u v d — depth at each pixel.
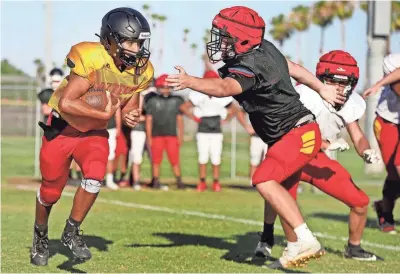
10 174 20.22
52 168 7.47
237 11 7.18
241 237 10.17
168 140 17.33
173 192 16.59
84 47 7.11
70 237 7.39
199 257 8.68
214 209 13.37
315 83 7.53
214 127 17.12
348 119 8.33
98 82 7.16
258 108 7.33
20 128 43.47
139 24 7.02
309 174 8.40
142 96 17.09
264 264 8.38
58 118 7.38
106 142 7.51
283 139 7.40
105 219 11.73
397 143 11.02
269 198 7.22
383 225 11.18
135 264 8.21
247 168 24.91
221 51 7.19
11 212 12.27
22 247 9.02
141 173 22.33
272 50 7.32
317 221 12.10
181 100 17.28
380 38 20.75
